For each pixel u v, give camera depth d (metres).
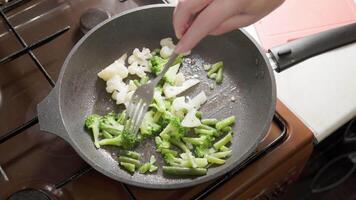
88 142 0.60
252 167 0.57
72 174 0.56
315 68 0.66
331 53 0.67
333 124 0.62
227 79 0.66
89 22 0.66
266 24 0.72
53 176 0.56
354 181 1.06
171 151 0.59
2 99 0.62
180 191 0.55
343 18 0.72
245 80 0.65
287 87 0.65
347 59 0.67
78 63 0.63
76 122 0.61
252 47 0.64
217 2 0.51
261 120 0.59
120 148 0.60
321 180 1.04
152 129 0.60
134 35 0.69
